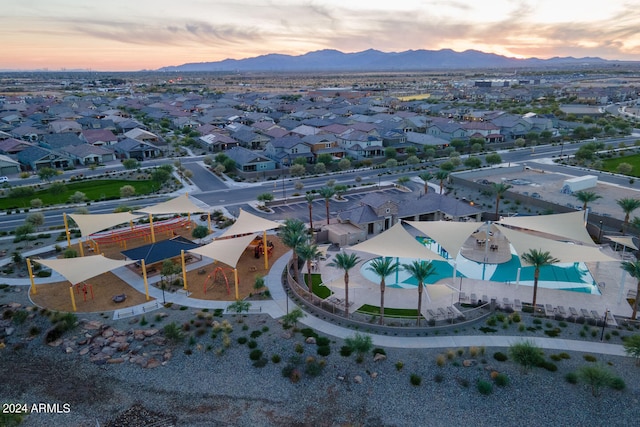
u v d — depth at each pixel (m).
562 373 37.56
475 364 38.84
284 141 123.69
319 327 44.94
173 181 104.31
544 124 154.50
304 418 33.88
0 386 37.44
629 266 44.22
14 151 129.00
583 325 44.19
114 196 91.56
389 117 179.12
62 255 61.28
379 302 49.69
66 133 143.12
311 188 97.88
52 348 42.03
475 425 32.88
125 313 47.31
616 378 35.59
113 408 35.12
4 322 45.78
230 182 103.56
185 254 60.47
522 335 42.84
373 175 108.88
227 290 52.12
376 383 37.00
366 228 68.44
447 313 46.38
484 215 76.69
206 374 38.53
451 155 118.88
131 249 59.00
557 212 77.62
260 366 39.19
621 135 152.12
